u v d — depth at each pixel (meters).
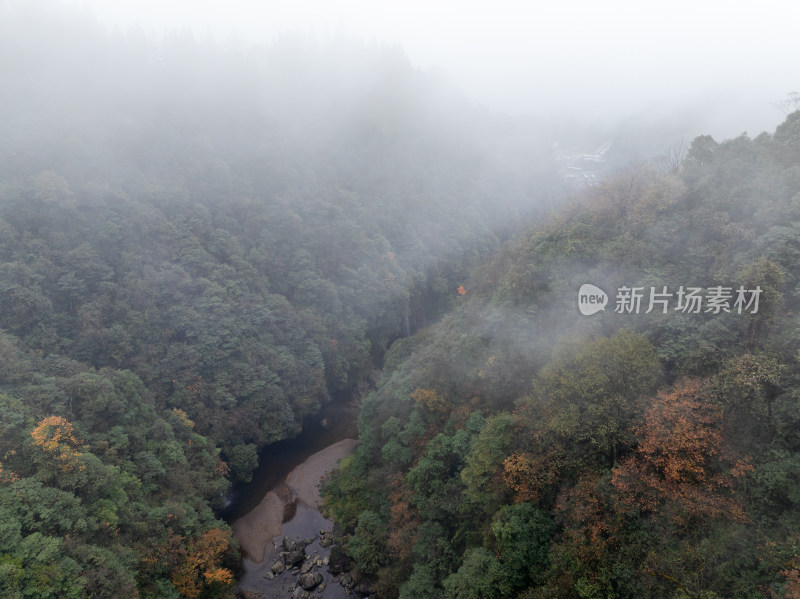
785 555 18.47
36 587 25.27
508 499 30.06
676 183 43.16
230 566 41.09
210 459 49.38
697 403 23.84
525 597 24.23
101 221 65.25
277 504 51.28
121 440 40.03
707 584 19.78
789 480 20.34
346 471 51.56
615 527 23.02
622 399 25.19
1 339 43.47
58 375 45.62
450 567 32.34
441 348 48.16
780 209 33.66
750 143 43.59
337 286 84.00
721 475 22.34
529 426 30.52
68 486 32.12
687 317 30.89
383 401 51.38
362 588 39.00
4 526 26.53
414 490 38.84
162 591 32.91
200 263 69.56
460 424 38.66
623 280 36.78
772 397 23.44
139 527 34.50
